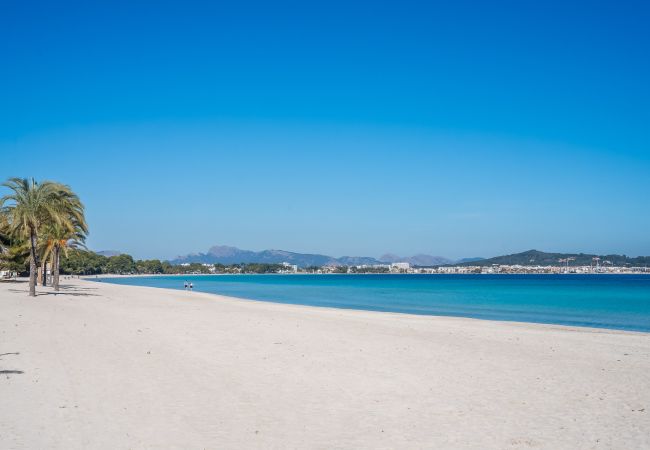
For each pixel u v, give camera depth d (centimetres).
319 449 1016
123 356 1892
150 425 1130
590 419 1233
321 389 1484
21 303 4169
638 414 1278
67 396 1335
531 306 6216
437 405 1338
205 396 1378
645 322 4234
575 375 1734
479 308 5900
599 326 3922
